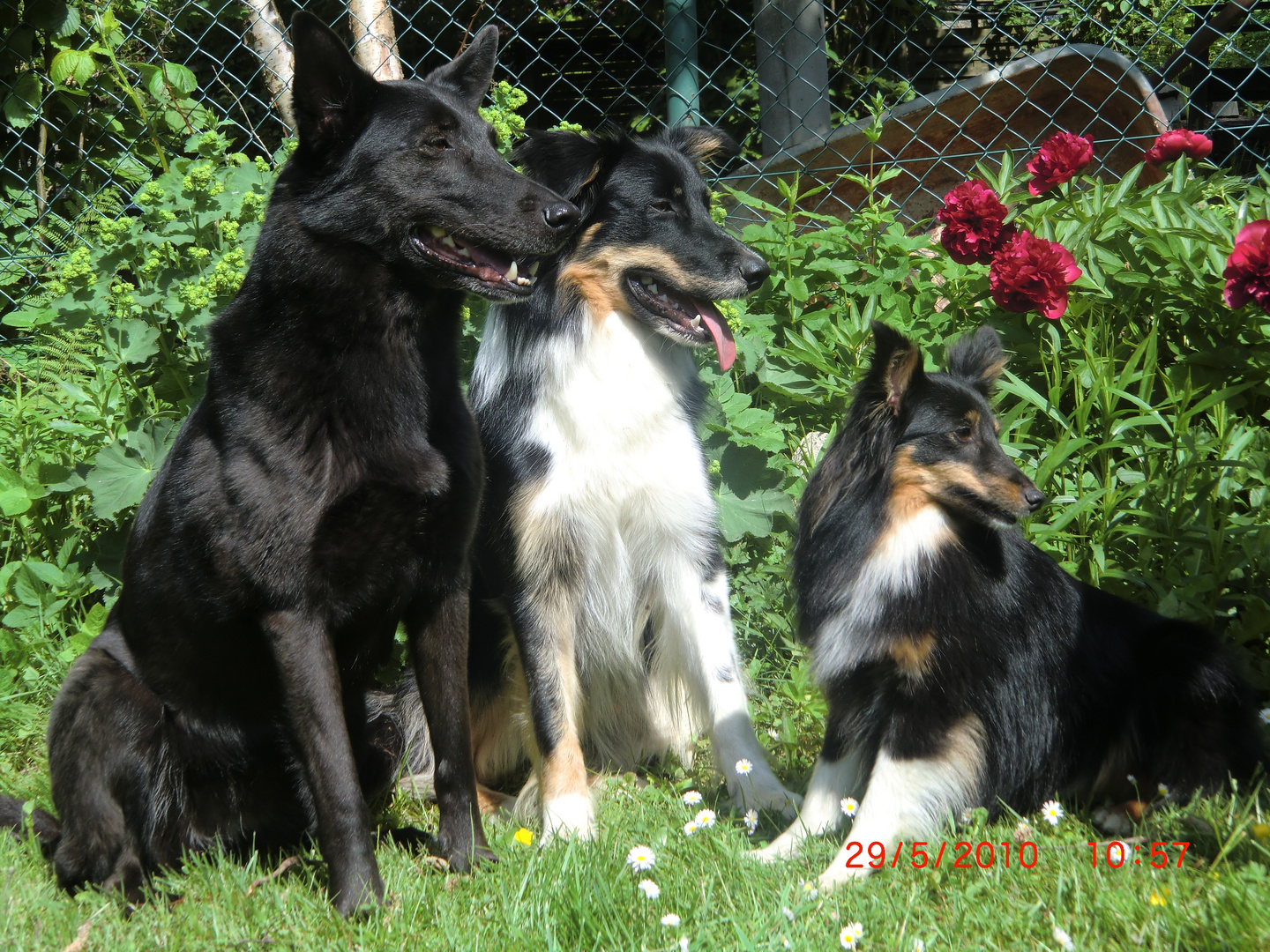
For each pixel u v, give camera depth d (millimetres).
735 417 3713
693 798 3350
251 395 3186
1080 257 3795
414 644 3271
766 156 5195
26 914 3172
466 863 3246
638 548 3486
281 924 3156
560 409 3434
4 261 4145
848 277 3922
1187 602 3549
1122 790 3377
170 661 3234
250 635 3221
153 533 3236
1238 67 6840
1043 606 3348
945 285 3877
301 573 3176
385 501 3191
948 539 3307
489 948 3104
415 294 3219
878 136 4090
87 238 4102
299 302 3186
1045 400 3707
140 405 3764
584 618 3490
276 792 3312
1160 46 6934
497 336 3482
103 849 3211
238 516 3170
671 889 3174
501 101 3832
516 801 3465
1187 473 3607
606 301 3449
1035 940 3094
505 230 3215
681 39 4934
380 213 3189
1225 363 3715
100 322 3754
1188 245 3742
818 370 3816
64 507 3754
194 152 4266
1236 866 3176
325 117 3193
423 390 3229
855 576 3326
